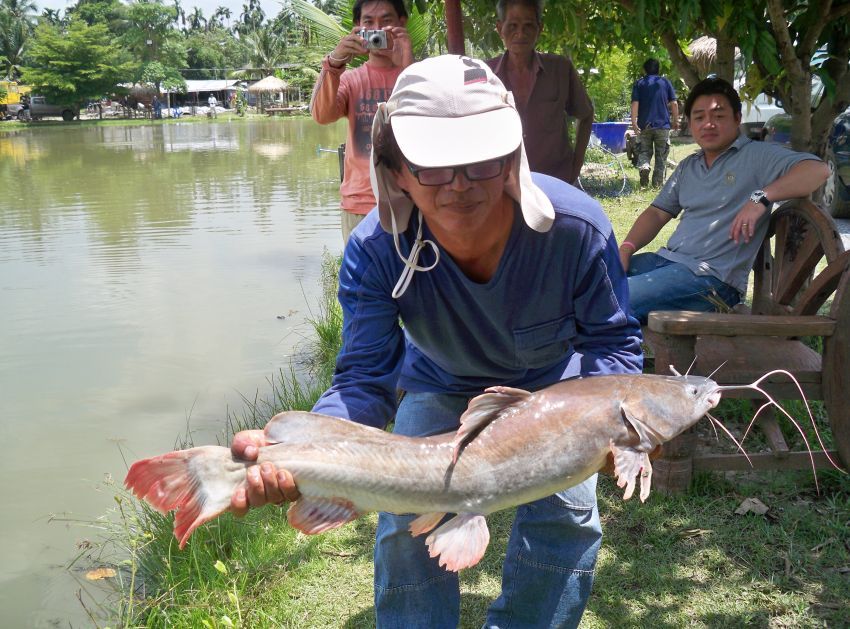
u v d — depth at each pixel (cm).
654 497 396
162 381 627
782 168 450
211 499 190
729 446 439
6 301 862
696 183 480
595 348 239
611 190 1313
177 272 970
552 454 203
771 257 485
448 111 190
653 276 466
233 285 902
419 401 265
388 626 253
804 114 553
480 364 249
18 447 520
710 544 361
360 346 236
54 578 378
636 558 355
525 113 559
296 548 375
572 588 254
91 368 657
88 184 1953
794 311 411
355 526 397
